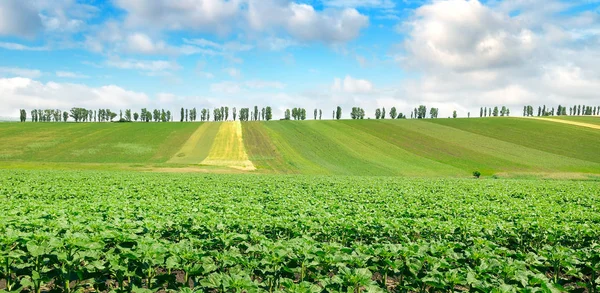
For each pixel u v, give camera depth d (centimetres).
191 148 9044
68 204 2016
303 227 1412
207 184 3509
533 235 1484
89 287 1062
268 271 968
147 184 3428
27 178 3831
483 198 2925
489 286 820
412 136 10306
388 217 1739
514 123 11781
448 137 10131
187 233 1322
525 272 909
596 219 1802
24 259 1023
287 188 3272
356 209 2050
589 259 1090
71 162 7512
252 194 2744
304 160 7994
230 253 1029
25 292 980
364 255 999
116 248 1088
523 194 3228
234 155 8419
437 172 7006
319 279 913
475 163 7775
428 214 1881
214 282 835
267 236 1414
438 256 1054
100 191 2788
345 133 10731
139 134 10506
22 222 1307
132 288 862
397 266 967
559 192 3425
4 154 8044
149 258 931
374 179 4741
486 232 1440
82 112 17950
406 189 3366
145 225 1371
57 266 979
